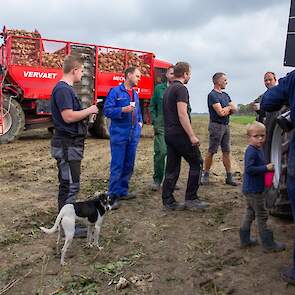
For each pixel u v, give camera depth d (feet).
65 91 13.47
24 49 38.24
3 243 14.10
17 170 26.94
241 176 25.36
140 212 17.54
